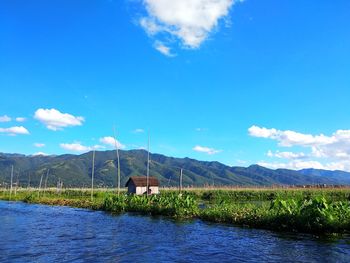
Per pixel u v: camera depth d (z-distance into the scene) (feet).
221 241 84.79
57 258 68.39
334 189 278.87
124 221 127.24
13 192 383.45
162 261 65.77
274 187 328.29
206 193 280.92
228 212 121.29
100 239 89.35
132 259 67.41
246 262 64.69
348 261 64.34
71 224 119.75
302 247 75.87
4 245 81.66
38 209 191.42
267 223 103.35
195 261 65.62
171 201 150.82
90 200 230.68
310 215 93.56
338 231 90.58
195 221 124.67
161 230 103.50
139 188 294.66
